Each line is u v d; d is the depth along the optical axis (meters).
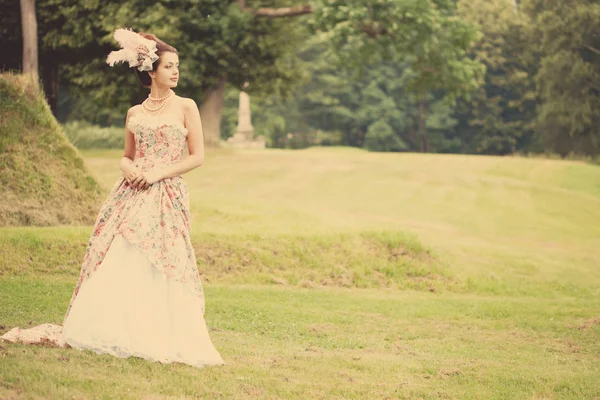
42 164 21.59
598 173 49.91
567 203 38.78
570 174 49.38
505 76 97.81
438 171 47.34
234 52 46.06
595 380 8.80
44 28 41.22
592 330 13.81
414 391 7.51
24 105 22.11
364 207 34.62
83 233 17.89
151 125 7.88
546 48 81.00
